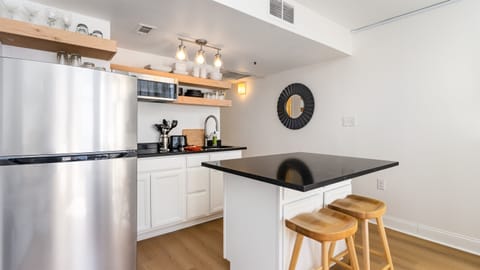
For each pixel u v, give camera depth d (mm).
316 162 1877
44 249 1425
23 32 1612
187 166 2719
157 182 2490
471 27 2205
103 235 1624
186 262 2047
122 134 1688
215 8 1929
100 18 2125
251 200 1672
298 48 2816
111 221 1656
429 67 2451
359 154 3006
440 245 2344
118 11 1999
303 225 1371
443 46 2361
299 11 2404
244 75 4242
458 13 2271
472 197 2219
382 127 2801
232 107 4949
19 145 1337
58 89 1436
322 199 1776
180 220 2660
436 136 2420
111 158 1646
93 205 1576
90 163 1557
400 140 2664
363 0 2318
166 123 2988
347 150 3123
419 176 2535
